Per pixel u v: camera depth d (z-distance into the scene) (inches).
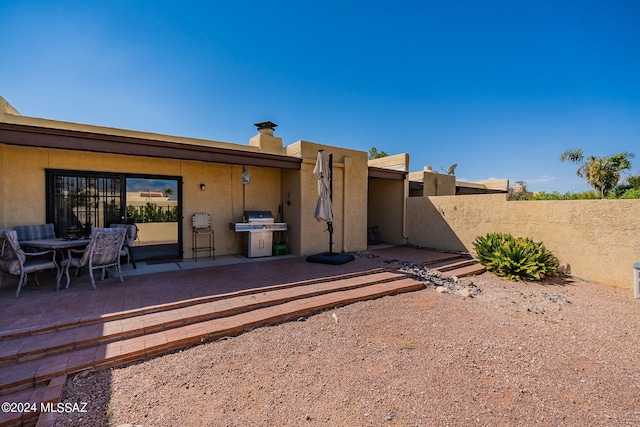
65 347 132.1
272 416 101.2
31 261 208.2
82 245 233.6
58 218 260.1
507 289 268.4
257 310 187.9
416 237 462.0
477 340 163.8
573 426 97.6
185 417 99.5
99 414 99.8
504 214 365.7
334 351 148.3
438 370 132.5
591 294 256.8
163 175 311.3
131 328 149.8
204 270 274.7
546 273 305.4
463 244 406.0
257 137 419.5
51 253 239.3
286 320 183.8
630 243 273.0
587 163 631.2
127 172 291.4
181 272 265.7
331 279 253.6
